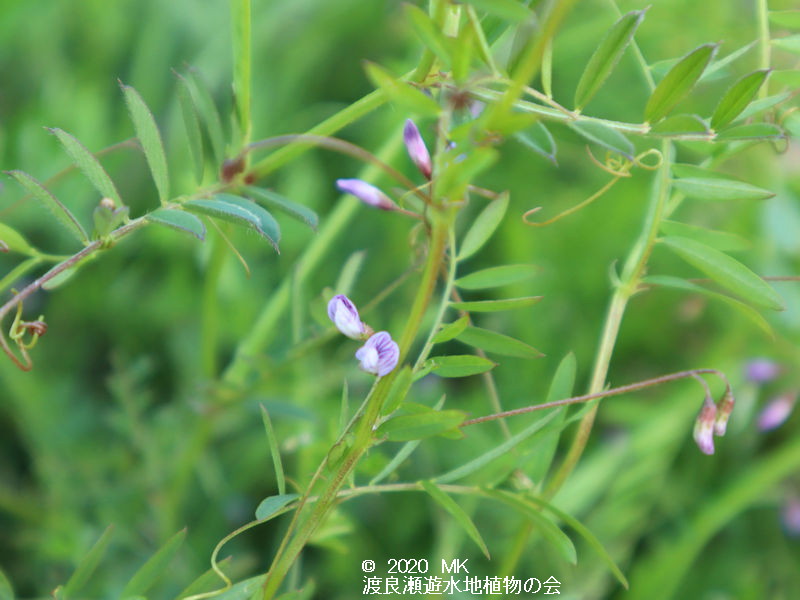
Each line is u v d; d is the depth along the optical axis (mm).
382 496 283
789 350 292
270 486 292
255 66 357
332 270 326
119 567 274
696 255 216
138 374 281
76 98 331
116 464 286
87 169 203
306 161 341
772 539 294
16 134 321
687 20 281
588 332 320
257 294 317
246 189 211
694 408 292
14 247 214
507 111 186
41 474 284
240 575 279
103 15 364
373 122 350
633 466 285
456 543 269
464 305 211
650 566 278
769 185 306
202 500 291
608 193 332
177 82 215
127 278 319
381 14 366
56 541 270
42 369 305
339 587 279
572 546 210
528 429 212
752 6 284
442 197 190
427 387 294
